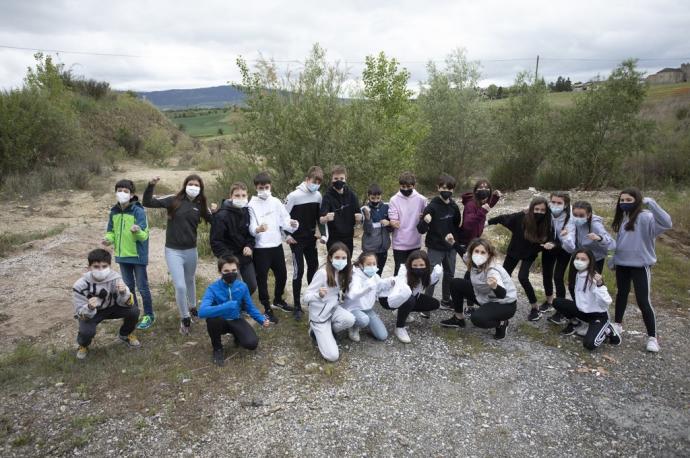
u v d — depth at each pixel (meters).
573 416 3.98
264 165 10.84
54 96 19.70
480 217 5.83
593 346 5.01
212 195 11.72
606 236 5.27
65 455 3.46
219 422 3.82
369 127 10.20
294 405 4.05
